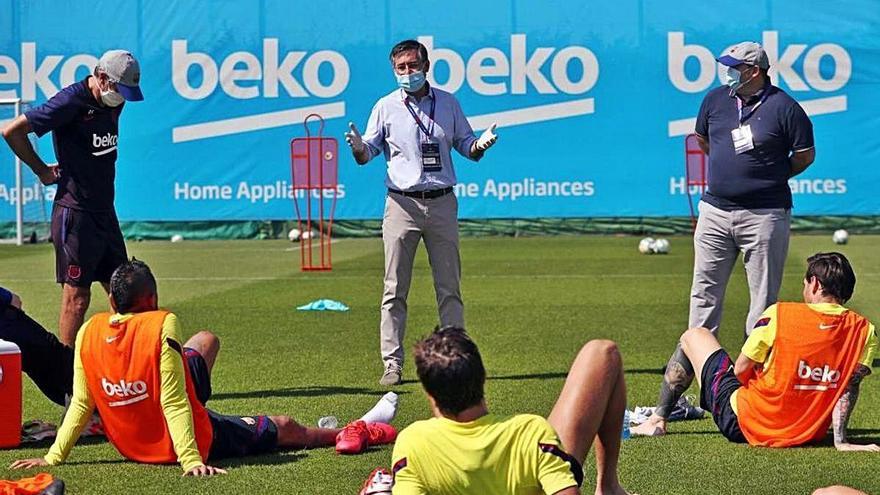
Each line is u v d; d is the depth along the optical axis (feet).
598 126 168.04
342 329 78.28
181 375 38.96
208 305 91.86
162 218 169.99
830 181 166.71
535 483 23.66
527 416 24.07
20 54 169.58
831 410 41.65
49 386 46.16
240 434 41.19
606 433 29.78
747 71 53.83
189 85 169.07
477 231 172.65
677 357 45.47
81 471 39.42
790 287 101.96
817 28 165.68
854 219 168.55
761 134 53.62
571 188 168.76
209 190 169.99
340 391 56.44
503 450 23.59
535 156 168.76
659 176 167.94
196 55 168.96
